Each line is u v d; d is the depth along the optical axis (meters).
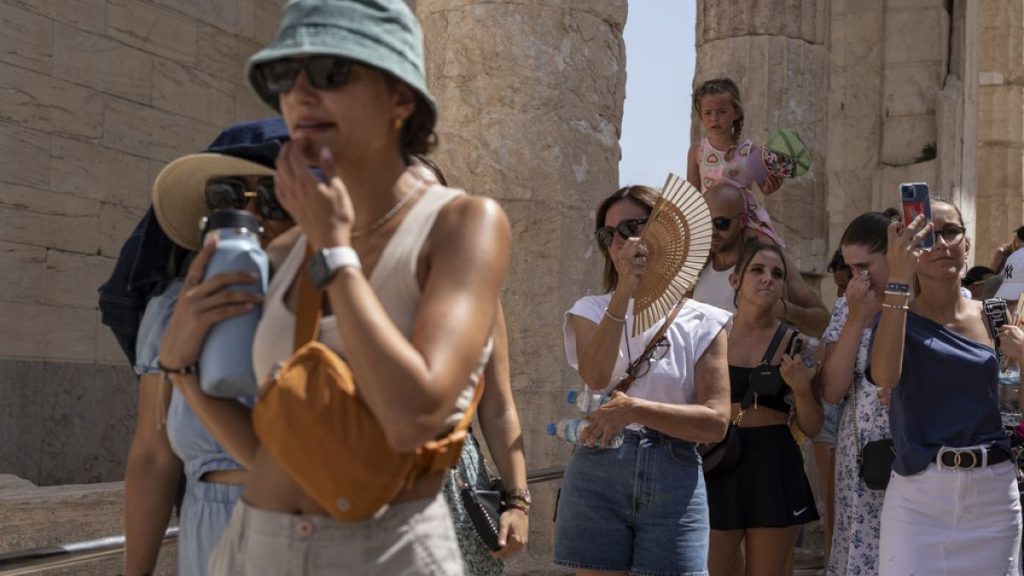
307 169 2.37
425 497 2.52
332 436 2.33
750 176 7.91
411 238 2.48
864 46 13.26
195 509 3.26
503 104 7.73
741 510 6.16
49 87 9.63
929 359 5.53
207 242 2.62
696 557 5.07
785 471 6.21
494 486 4.09
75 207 9.83
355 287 2.31
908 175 13.06
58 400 9.66
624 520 5.08
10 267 9.32
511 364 7.70
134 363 3.55
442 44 7.90
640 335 5.23
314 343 2.40
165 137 10.64
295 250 2.61
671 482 5.05
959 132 13.16
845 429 6.57
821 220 10.80
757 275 6.38
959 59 13.35
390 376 2.26
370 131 2.49
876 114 13.20
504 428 3.96
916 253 5.48
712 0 11.01
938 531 5.50
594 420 5.02
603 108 8.02
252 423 2.66
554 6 7.82
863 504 6.36
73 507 6.04
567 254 7.77
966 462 5.45
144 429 3.38
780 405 6.26
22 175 9.42
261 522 2.48
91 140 9.95
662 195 5.18
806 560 8.70
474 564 4.00
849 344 6.32
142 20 10.41
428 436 2.31
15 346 9.34
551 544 7.62
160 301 3.35
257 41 11.70
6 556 3.83
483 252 2.44
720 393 5.19
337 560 2.42
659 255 5.22
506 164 7.70
